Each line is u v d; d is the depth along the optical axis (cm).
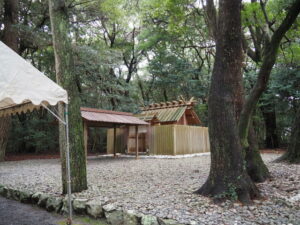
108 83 1677
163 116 1540
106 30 1933
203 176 677
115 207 401
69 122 512
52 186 593
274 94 1455
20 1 1317
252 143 614
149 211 385
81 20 1399
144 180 638
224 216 361
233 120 459
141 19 1722
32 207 494
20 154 1688
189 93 2038
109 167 921
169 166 918
